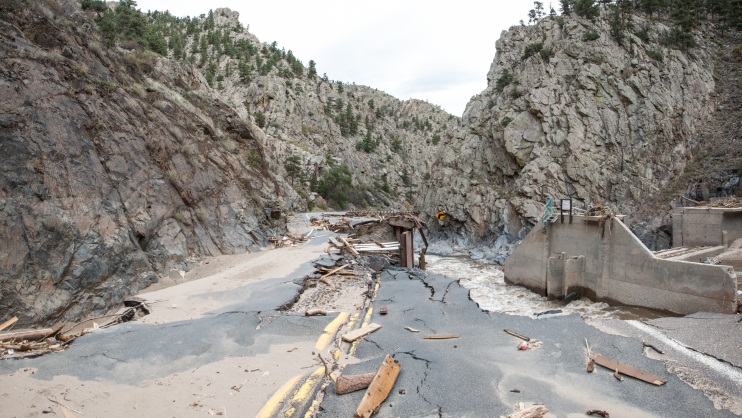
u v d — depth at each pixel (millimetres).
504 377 6398
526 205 40531
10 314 9867
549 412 5312
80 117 15031
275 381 6312
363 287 14250
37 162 12453
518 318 9672
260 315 9781
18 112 12742
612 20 49375
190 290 12820
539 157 42188
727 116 42594
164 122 20859
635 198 38375
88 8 29312
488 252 40812
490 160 48000
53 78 14906
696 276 16750
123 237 13930
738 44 52719
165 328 8688
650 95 41969
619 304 20188
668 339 8117
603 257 20984
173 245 16578
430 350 7590
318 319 9508
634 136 41031
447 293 12945
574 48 46344
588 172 39969
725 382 6211
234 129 34562
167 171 18609
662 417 5223
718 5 58469
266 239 22953
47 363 6551
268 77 101812
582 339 8031
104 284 12406
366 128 149625
